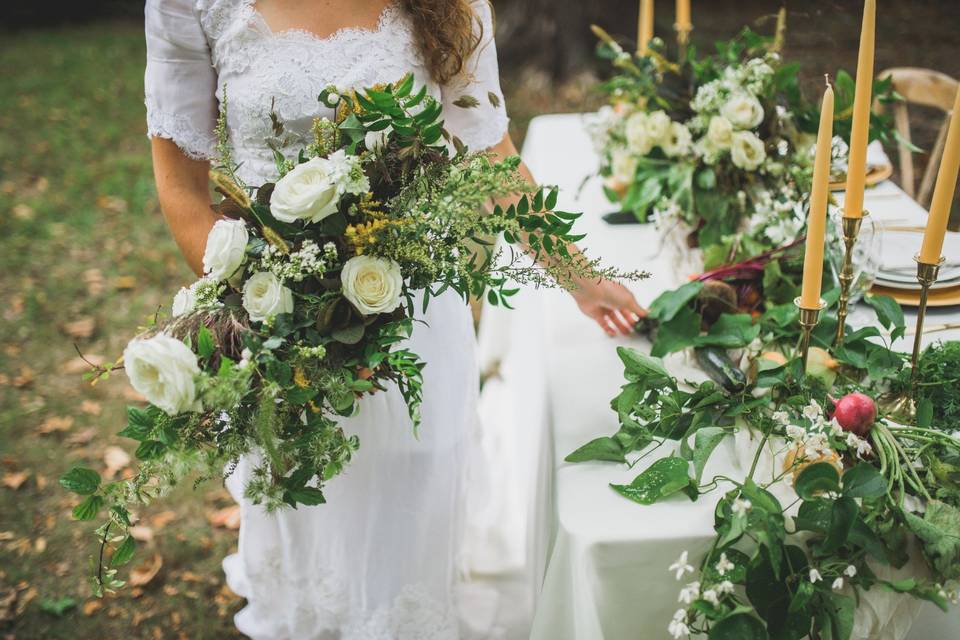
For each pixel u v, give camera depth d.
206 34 1.59
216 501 2.93
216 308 1.28
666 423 1.43
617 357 1.74
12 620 2.47
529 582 2.10
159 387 1.12
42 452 3.20
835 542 1.16
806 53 2.29
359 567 1.86
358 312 1.28
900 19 5.07
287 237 1.29
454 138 1.37
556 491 1.39
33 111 6.96
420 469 1.80
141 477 1.22
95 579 1.24
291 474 1.36
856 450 1.28
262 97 1.57
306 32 1.57
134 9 9.66
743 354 1.54
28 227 5.04
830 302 1.49
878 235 1.55
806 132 1.95
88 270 4.56
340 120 1.36
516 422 2.68
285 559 1.94
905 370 1.45
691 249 2.00
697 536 1.25
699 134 2.02
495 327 3.17
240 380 1.14
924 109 3.28
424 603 1.90
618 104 2.27
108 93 7.33
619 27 6.89
